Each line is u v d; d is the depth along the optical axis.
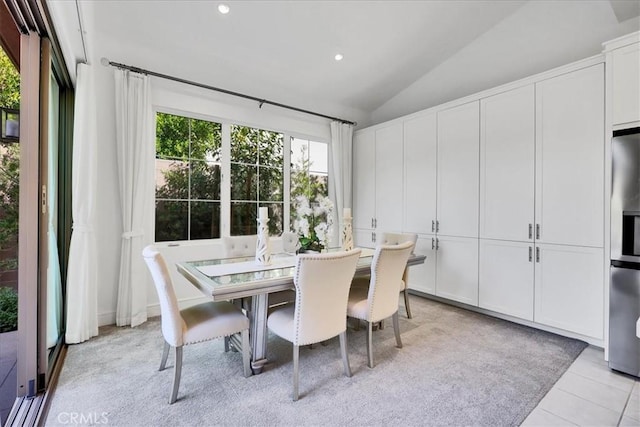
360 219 4.82
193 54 3.31
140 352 2.42
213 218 3.70
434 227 3.76
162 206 3.35
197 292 3.51
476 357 2.38
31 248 1.81
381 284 2.26
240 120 3.82
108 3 2.63
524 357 2.38
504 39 3.51
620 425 1.64
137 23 2.86
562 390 1.96
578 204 2.62
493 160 3.19
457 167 3.52
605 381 2.06
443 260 3.66
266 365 2.25
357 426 1.62
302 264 1.80
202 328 1.90
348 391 1.93
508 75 3.49
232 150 3.85
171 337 1.83
